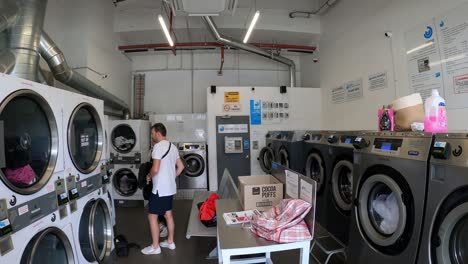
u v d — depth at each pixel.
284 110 5.07
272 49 5.45
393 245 1.50
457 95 2.36
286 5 4.90
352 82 3.99
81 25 3.98
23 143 1.74
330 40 4.65
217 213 1.87
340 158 2.54
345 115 4.20
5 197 1.29
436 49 2.56
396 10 3.09
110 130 4.57
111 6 4.77
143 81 6.01
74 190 1.95
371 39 3.53
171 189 2.82
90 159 2.38
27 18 2.13
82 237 2.13
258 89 5.04
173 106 6.09
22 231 1.40
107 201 2.57
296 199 1.61
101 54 4.41
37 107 1.71
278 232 1.44
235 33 5.12
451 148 1.20
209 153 4.95
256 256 2.15
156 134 2.88
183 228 3.54
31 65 2.13
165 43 5.37
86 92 3.61
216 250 2.72
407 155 1.44
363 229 1.78
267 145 4.82
